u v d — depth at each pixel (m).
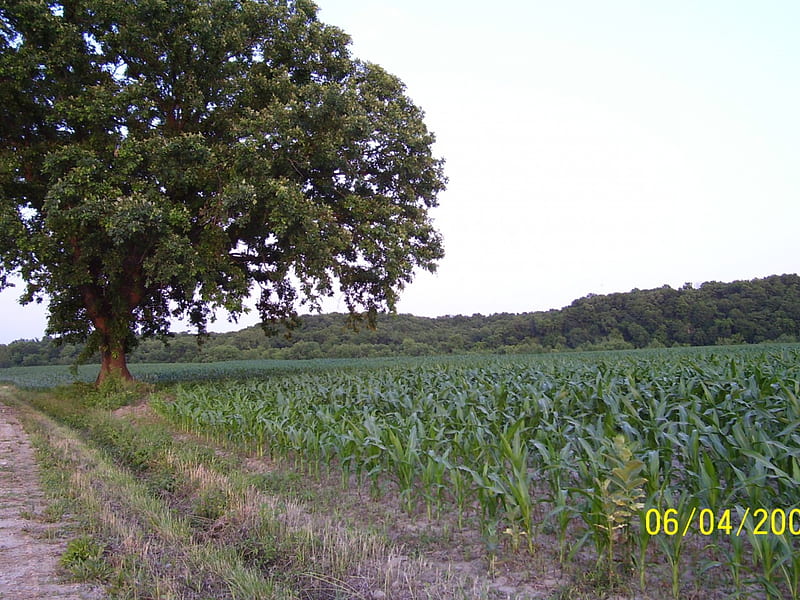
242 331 90.94
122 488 8.02
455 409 10.05
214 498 7.33
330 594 4.90
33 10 17.14
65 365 85.31
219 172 18.22
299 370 29.70
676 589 4.61
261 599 4.57
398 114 20.42
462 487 6.34
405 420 9.30
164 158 17.19
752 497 5.03
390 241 19.44
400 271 19.64
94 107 17.41
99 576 5.05
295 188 17.84
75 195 16.52
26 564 5.35
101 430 14.08
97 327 22.53
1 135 19.48
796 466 5.02
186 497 8.05
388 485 8.30
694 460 6.00
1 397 28.91
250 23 19.61
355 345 74.69
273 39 20.03
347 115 18.69
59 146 17.92
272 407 11.66
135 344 25.23
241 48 19.28
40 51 17.69
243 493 7.64
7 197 18.92
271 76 20.41
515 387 12.10
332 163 18.81
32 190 19.69
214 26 18.06
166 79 19.12
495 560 5.45
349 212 20.05
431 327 87.94
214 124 19.58
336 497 7.91
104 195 16.89
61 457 10.53
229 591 4.84
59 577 5.04
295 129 17.77
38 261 18.20
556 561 5.40
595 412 10.00
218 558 5.43
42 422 16.64
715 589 4.76
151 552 5.64
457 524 6.59
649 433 7.32
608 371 13.34
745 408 8.32
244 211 17.94
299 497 7.91
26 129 19.73
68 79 18.44
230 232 20.67
